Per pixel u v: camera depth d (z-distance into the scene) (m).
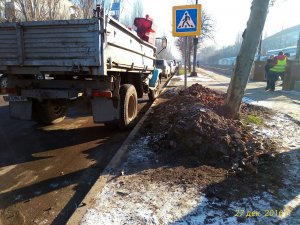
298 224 3.18
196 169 4.47
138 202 3.62
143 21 9.94
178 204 3.56
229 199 3.66
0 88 6.47
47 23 5.41
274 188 3.93
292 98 11.62
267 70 14.70
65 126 7.65
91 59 5.33
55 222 3.49
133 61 7.51
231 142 4.89
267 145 5.36
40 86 6.37
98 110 6.25
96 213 3.41
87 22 5.20
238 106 6.34
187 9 9.23
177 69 43.28
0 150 5.86
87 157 5.50
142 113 9.38
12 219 3.56
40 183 4.46
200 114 5.32
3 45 5.79
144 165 4.73
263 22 5.77
